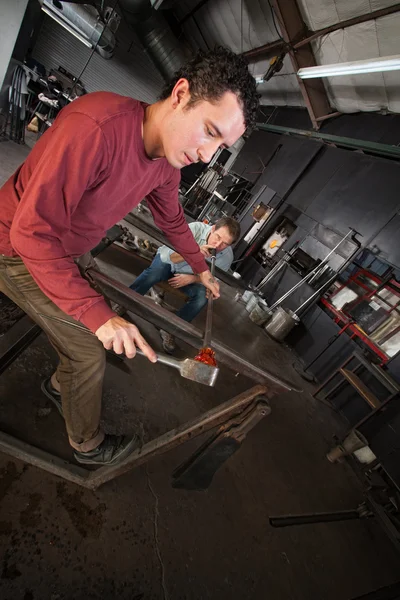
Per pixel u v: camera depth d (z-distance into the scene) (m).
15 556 1.09
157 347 2.59
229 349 1.19
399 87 4.54
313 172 6.20
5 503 1.19
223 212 8.49
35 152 0.96
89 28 7.60
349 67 4.28
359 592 1.84
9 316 1.85
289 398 3.48
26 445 1.35
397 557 2.25
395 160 4.69
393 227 4.32
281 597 1.55
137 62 10.41
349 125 5.83
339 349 4.35
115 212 1.16
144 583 1.25
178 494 1.63
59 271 0.84
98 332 0.86
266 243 6.75
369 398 3.41
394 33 4.04
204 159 0.96
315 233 5.49
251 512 1.85
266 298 5.89
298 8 4.98
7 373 1.63
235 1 6.49
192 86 0.85
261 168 8.09
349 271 4.75
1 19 4.34
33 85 7.78
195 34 9.53
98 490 1.42
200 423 1.17
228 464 2.06
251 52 7.18
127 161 0.96
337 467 2.80
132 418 1.88
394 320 3.90
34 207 0.79
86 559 1.19
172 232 1.74
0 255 1.00
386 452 3.18
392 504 2.60
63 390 1.12
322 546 1.96
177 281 2.46
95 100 0.86
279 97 7.93
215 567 1.47
